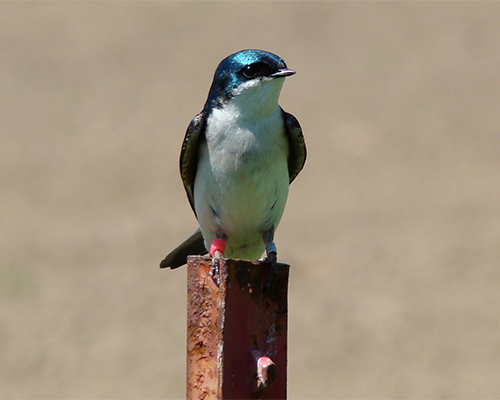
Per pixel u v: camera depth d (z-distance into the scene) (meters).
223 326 4.36
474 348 13.81
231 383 4.36
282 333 4.50
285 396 4.48
